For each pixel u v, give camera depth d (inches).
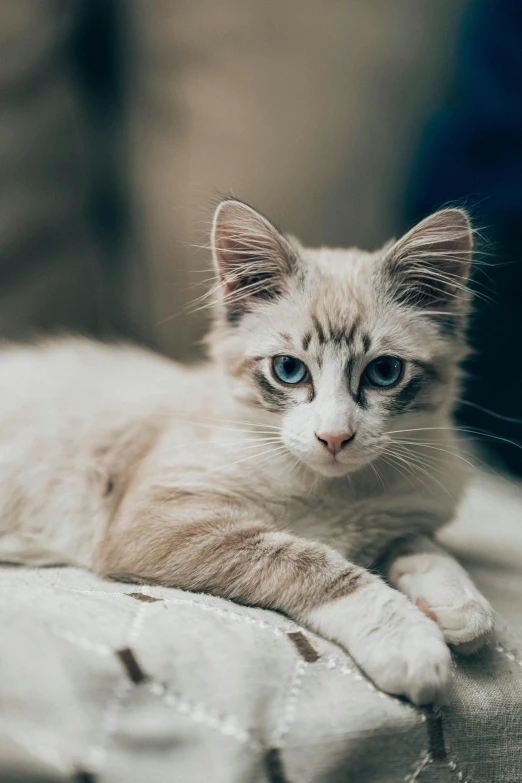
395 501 16.5
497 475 24.4
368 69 29.7
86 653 12.7
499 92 26.3
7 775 11.9
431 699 13.2
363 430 15.7
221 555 15.2
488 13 26.6
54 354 20.1
